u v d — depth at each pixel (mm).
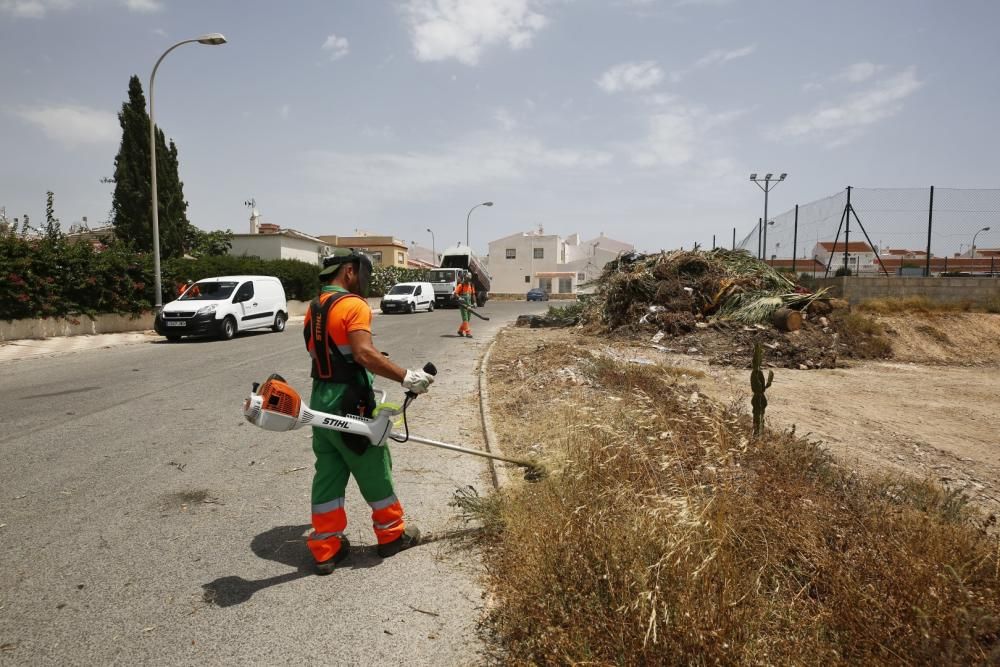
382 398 3277
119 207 26734
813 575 2480
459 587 2928
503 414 6500
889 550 2486
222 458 5027
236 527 3639
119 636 2490
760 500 2939
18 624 2566
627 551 2398
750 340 12281
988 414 7195
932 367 11070
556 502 3125
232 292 16375
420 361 11164
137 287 18094
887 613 2117
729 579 2189
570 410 5598
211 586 2920
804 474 3666
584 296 18250
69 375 9539
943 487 4441
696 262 15000
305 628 2568
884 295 15688
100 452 5168
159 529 3594
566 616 2277
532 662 2217
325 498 3051
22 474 4570
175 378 9180
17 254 14656
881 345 12375
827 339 12445
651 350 12102
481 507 3604
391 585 2943
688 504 2541
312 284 28531
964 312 14445
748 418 5125
